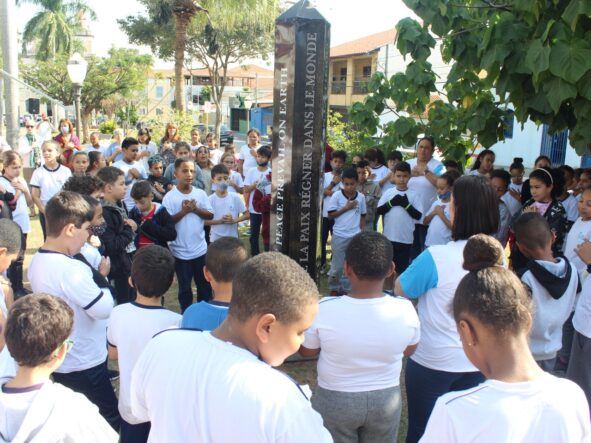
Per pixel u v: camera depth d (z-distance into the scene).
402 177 6.31
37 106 25.47
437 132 7.07
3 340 2.43
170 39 29.05
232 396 1.40
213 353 1.50
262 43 29.56
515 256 4.85
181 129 17.12
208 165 8.72
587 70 4.27
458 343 2.79
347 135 11.49
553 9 4.65
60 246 3.15
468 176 2.88
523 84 4.96
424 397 2.90
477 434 1.49
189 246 5.32
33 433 1.78
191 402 1.45
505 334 1.56
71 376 3.15
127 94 45.91
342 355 2.46
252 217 7.95
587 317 3.48
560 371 4.47
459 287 1.71
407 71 6.41
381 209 6.46
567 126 5.12
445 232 5.61
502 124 6.40
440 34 5.28
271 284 1.52
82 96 43.47
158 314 2.85
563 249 5.10
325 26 4.33
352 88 37.41
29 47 48.94
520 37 4.78
